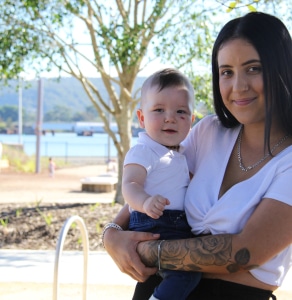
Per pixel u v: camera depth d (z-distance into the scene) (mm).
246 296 2391
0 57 10258
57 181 20750
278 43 2391
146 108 2838
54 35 10273
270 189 2330
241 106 2449
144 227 2668
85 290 4508
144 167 2688
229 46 2447
